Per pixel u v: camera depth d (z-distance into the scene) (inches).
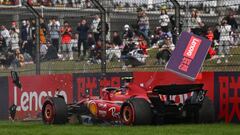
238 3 1849.2
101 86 2082.9
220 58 1860.2
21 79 2390.5
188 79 1731.1
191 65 1632.6
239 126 1594.5
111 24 2255.2
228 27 1862.7
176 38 1925.4
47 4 3122.5
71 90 2201.0
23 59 2465.6
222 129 1501.0
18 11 3304.6
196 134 1376.7
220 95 1780.3
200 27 1894.7
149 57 2039.9
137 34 2107.5
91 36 2214.6
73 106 1847.9
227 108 1759.4
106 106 1722.4
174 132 1428.4
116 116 1681.8
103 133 1441.9
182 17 1926.7
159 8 2098.9
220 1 1899.6
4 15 3494.1
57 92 2228.1
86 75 2145.7
